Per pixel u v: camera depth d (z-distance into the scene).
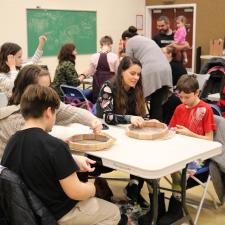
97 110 2.94
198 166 2.87
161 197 2.48
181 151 2.17
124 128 2.73
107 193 2.96
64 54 5.50
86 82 5.79
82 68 9.28
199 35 9.61
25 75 2.31
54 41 8.62
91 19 9.24
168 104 4.46
